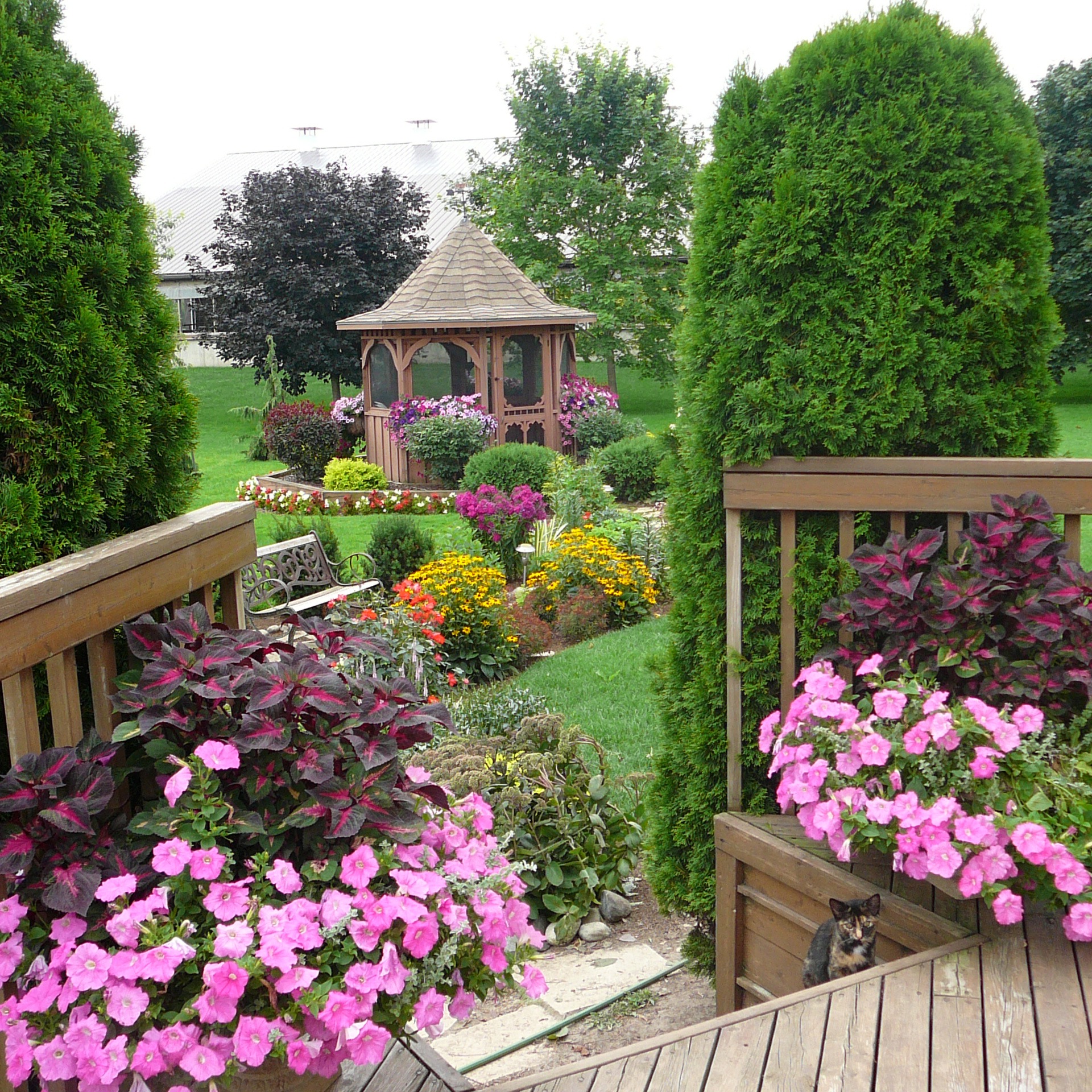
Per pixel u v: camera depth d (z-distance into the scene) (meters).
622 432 17.05
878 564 2.51
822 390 2.79
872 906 2.27
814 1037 1.95
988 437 2.77
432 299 16.09
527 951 2.03
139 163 2.38
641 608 8.67
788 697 2.91
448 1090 1.99
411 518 9.73
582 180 23.50
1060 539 2.44
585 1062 1.95
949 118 2.69
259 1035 1.61
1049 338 2.76
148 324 2.30
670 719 3.24
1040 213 2.74
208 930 1.77
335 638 2.18
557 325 16.42
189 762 1.82
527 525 10.46
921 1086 1.79
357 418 18.05
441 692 6.55
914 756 2.26
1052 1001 2.02
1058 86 22.59
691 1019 3.11
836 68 2.76
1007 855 2.09
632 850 4.03
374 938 1.73
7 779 1.64
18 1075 1.62
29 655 1.69
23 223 1.98
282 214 23.75
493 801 3.94
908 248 2.72
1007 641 2.50
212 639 2.02
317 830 1.89
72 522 2.10
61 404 2.01
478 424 15.20
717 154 2.95
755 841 2.75
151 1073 1.59
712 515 3.00
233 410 21.23
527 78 24.55
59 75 2.17
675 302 24.31
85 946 1.61
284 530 9.07
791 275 2.81
